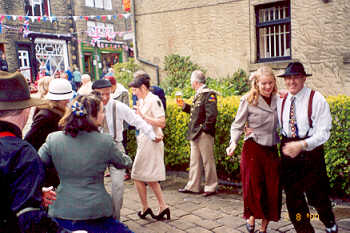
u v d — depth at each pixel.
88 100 2.27
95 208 2.13
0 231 1.40
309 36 7.46
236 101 4.94
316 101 2.85
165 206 3.87
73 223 2.10
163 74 10.03
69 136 2.20
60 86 2.96
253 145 3.24
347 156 4.00
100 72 24.39
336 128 4.00
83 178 2.16
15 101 1.63
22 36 18.86
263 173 3.22
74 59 22.12
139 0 10.15
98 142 2.20
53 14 20.67
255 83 3.21
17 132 1.63
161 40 9.92
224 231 3.51
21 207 1.45
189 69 9.36
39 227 1.50
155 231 3.57
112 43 25.08
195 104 4.70
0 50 17.73
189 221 3.81
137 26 10.32
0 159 1.46
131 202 4.55
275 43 8.13
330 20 7.15
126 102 5.71
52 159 2.19
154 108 3.84
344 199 4.12
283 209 4.02
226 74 8.86
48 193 2.23
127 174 5.70
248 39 8.34
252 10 8.16
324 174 2.99
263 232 3.31
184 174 5.77
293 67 2.90
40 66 19.25
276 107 3.21
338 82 7.19
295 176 3.00
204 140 4.61
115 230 2.22
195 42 9.29
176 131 5.55
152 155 3.77
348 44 6.99
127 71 10.36
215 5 8.77
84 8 22.48
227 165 5.11
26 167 1.50
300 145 2.82
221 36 8.79
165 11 9.70
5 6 17.94
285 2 7.82
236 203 4.33
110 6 24.69
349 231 3.26
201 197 4.65
